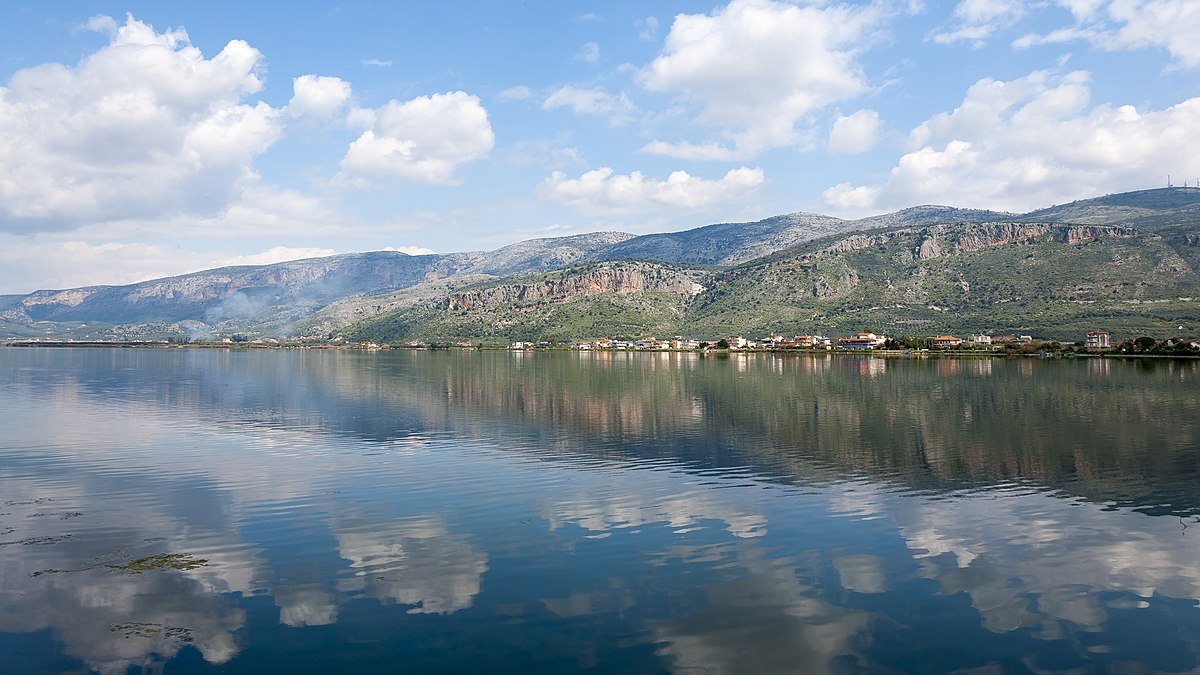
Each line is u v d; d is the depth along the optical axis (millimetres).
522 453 55469
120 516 37438
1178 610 25844
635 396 101188
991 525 35844
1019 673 21688
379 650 22922
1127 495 41969
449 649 23000
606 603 26438
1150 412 80438
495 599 26797
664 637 23844
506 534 34500
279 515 37719
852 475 47344
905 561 30750
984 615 25484
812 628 24469
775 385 120062
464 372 162125
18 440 61750
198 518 37062
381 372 162625
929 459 52906
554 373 157375
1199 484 44656
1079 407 85625
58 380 133625
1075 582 28438
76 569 29594
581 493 42438
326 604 26250
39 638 23531
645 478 46469
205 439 62438
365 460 52594
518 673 21594
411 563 30453
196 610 25703
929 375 143500
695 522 36438
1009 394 102000
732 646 23266
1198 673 21688
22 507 39219
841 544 32969
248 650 22859
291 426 70750
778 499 41000
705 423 72438
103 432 66500
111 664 21938
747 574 29281
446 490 43219
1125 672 21766
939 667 22016
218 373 157750
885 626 24641
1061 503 40094
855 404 89688
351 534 34406
